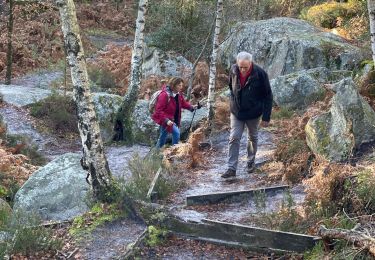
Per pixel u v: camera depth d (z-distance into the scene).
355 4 13.21
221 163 6.97
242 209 5.14
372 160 5.21
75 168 5.95
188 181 6.08
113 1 22.69
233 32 12.23
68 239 4.22
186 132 9.32
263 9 14.47
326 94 8.38
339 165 4.79
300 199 5.11
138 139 9.41
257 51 11.20
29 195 5.67
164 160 6.29
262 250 4.17
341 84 5.87
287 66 10.25
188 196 5.29
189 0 14.21
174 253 4.16
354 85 5.82
